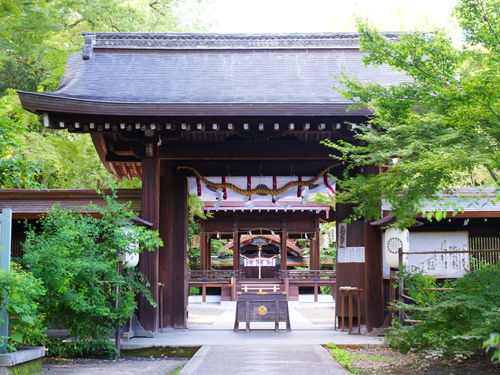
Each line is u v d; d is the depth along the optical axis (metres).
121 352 9.64
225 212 28.77
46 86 19.83
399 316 9.67
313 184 13.80
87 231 8.74
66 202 12.09
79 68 13.23
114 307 9.19
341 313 12.80
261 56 14.16
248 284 27.88
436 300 8.43
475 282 7.52
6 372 5.99
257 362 7.64
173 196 13.49
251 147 12.27
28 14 16.08
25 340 7.20
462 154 6.41
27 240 8.20
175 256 13.27
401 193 10.77
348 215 13.38
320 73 13.30
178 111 10.77
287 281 27.55
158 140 11.73
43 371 7.65
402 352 8.56
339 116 10.99
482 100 6.80
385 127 8.26
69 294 8.02
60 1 20.00
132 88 12.13
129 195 12.41
